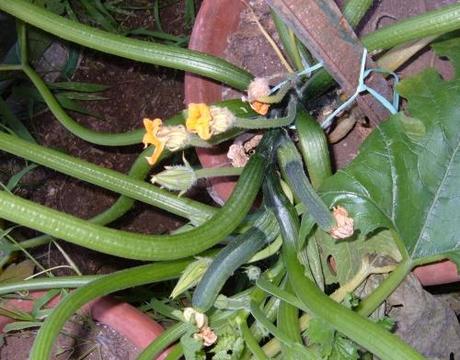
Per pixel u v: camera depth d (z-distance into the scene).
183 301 1.17
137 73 1.42
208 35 0.93
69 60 1.45
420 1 0.88
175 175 0.72
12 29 1.44
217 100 0.95
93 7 1.42
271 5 0.65
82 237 0.66
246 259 0.75
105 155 1.42
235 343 0.77
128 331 0.95
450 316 0.80
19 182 1.42
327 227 0.67
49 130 1.44
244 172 0.76
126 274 0.76
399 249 0.72
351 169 0.71
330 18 0.66
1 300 1.02
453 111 0.69
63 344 1.00
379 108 0.78
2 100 1.33
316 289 0.66
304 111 0.79
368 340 0.60
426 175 0.70
